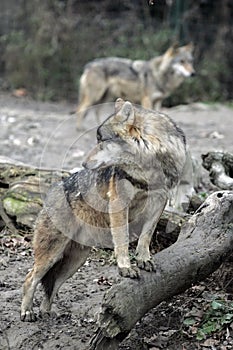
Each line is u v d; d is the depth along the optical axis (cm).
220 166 1186
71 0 3316
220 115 2622
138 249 804
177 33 3272
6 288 973
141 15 3394
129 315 741
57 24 3266
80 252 877
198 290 910
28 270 1037
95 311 884
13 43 3262
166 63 2384
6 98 3067
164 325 843
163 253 821
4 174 1215
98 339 736
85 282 984
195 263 811
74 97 3231
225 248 839
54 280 878
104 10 3378
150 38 3231
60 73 3247
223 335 800
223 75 3244
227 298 881
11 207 1163
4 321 866
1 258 1078
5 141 1947
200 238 848
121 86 2362
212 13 3350
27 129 2173
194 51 3269
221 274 928
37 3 3297
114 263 1038
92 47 3266
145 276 773
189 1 3334
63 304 912
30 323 858
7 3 3322
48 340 819
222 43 3288
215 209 875
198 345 788
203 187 1332
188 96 3120
